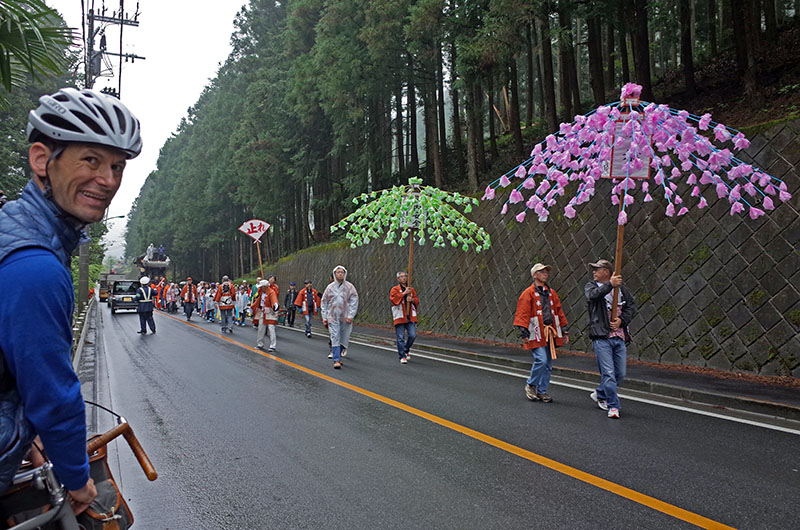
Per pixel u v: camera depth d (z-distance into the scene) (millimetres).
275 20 42812
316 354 12969
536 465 4832
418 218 12742
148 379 9547
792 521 3652
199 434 6012
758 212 6297
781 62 14570
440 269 18281
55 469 1463
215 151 51469
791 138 9367
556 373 9875
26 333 1350
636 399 7680
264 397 7891
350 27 21422
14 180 23203
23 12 4570
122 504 1925
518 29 14516
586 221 12984
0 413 1396
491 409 7035
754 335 9023
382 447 5422
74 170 1560
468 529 3580
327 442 5617
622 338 6816
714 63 18547
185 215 61281
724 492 4172
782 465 4785
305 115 27297
